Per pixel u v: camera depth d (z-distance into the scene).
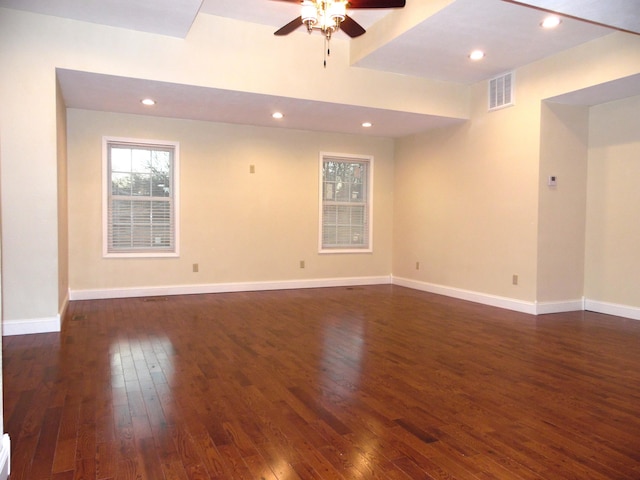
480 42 4.42
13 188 3.98
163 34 4.39
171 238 6.18
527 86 5.08
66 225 5.30
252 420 2.39
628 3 3.05
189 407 2.54
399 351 3.66
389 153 7.41
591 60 4.40
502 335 4.18
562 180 5.14
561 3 3.04
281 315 4.98
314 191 6.94
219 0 4.32
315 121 6.14
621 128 4.93
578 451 2.09
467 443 2.16
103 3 3.78
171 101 5.15
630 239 4.88
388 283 7.44
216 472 1.89
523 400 2.68
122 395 2.71
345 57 5.18
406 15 4.16
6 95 3.93
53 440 2.15
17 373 3.07
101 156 5.69
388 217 7.44
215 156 6.29
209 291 6.35
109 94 4.88
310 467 1.94
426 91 5.61
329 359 3.43
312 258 6.98
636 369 3.25
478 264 5.80
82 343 3.80
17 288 4.04
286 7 4.41
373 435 2.23
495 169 5.52
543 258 5.07
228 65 4.68
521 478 1.86
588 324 4.61
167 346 3.74
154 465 1.94
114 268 5.85
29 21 3.96
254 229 6.57
